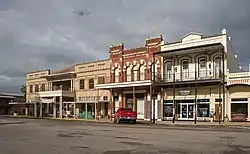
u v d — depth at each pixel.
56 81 65.00
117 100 51.22
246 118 37.06
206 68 40.94
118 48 51.50
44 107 68.38
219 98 39.19
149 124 37.06
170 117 43.91
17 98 97.81
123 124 37.06
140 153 12.71
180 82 41.78
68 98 60.78
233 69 42.22
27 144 16.30
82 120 49.75
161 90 45.03
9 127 31.27
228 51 40.12
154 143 15.95
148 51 47.09
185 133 21.83
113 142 16.69
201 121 39.88
